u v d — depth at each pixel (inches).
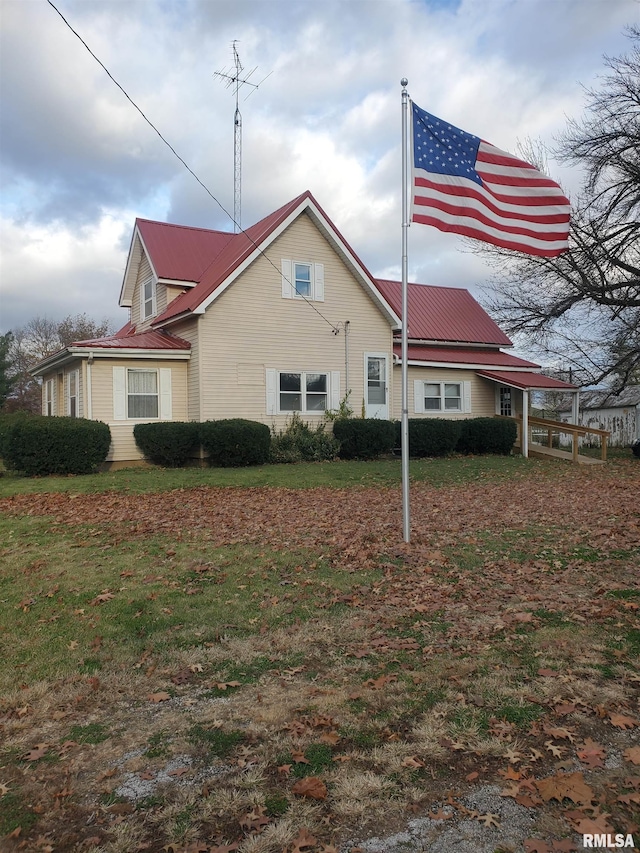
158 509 423.8
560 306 954.7
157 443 666.8
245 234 842.8
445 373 943.7
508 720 148.6
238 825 114.1
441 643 198.7
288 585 260.4
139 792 124.2
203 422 691.4
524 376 970.7
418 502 449.4
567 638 197.5
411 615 224.4
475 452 884.6
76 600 243.3
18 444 596.1
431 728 145.4
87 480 559.5
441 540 327.9
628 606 224.2
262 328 746.2
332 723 148.7
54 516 400.5
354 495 485.4
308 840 108.9
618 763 130.0
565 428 823.1
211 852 106.7
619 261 900.0
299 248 773.3
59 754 138.6
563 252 331.3
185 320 736.3
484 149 328.8
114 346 677.3
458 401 960.3
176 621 220.8
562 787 121.3
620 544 310.8
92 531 356.8
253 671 180.5
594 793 119.6
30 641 203.6
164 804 120.3
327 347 795.4
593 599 234.8
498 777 126.5
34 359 2219.5
